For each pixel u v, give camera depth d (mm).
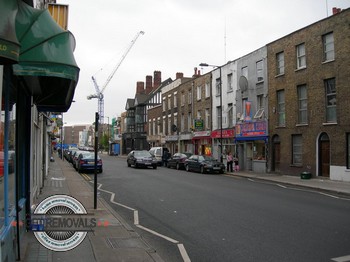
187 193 15578
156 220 9977
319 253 6695
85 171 27562
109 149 95562
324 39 21688
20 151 7422
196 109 40094
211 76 36625
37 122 12875
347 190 16281
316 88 22016
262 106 27922
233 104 32125
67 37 5164
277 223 9344
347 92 19719
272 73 26391
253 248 7105
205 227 9016
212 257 6594
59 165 35812
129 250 6746
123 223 9164
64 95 7996
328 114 21344
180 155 33594
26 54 4688
